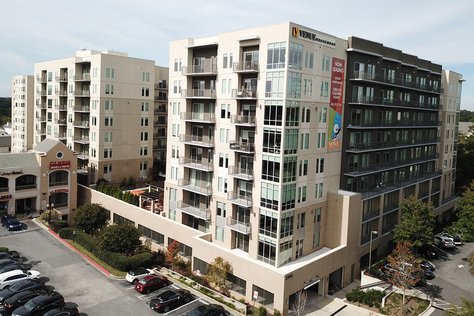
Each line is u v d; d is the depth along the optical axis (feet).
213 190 156.66
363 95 164.96
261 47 135.03
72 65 244.42
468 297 136.05
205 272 144.15
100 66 224.12
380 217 172.45
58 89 259.39
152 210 187.83
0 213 190.29
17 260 140.77
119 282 133.90
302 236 144.15
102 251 149.59
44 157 199.00
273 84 131.95
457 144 278.46
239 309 121.60
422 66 208.13
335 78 149.38
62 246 162.40
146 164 254.27
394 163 192.85
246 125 139.03
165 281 131.95
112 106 231.91
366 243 162.50
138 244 153.99
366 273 145.38
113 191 205.26
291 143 133.28
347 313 124.26
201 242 144.87
